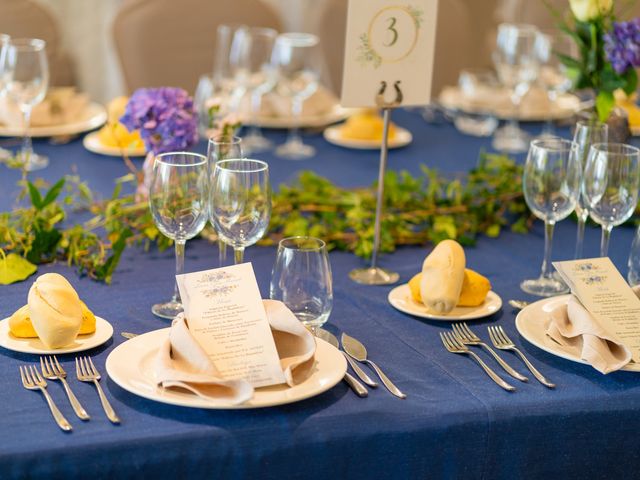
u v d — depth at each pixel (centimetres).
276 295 127
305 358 110
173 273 156
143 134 163
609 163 140
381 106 150
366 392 112
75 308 121
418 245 176
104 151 216
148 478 100
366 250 165
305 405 109
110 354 114
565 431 113
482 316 138
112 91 376
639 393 117
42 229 158
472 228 181
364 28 145
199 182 130
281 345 115
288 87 232
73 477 98
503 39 246
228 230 129
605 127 165
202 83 236
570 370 123
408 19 147
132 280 152
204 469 102
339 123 258
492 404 112
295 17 398
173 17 291
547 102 271
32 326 123
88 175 203
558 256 171
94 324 126
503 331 135
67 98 236
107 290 147
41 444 98
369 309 142
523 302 146
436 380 118
